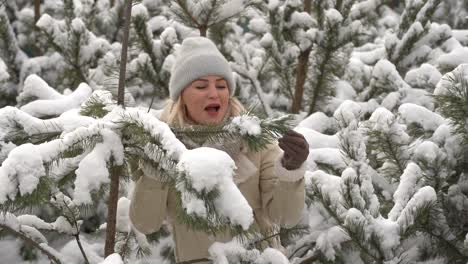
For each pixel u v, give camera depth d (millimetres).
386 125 3844
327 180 3555
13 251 4879
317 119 5207
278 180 2988
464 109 3482
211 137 2486
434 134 3900
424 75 5219
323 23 5719
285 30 5566
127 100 4062
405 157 3900
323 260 3707
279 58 5699
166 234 4574
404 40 5934
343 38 5461
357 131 3617
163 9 7270
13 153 2176
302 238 4066
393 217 3375
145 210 2895
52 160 2316
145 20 5371
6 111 2604
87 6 6863
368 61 7008
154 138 2275
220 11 4664
